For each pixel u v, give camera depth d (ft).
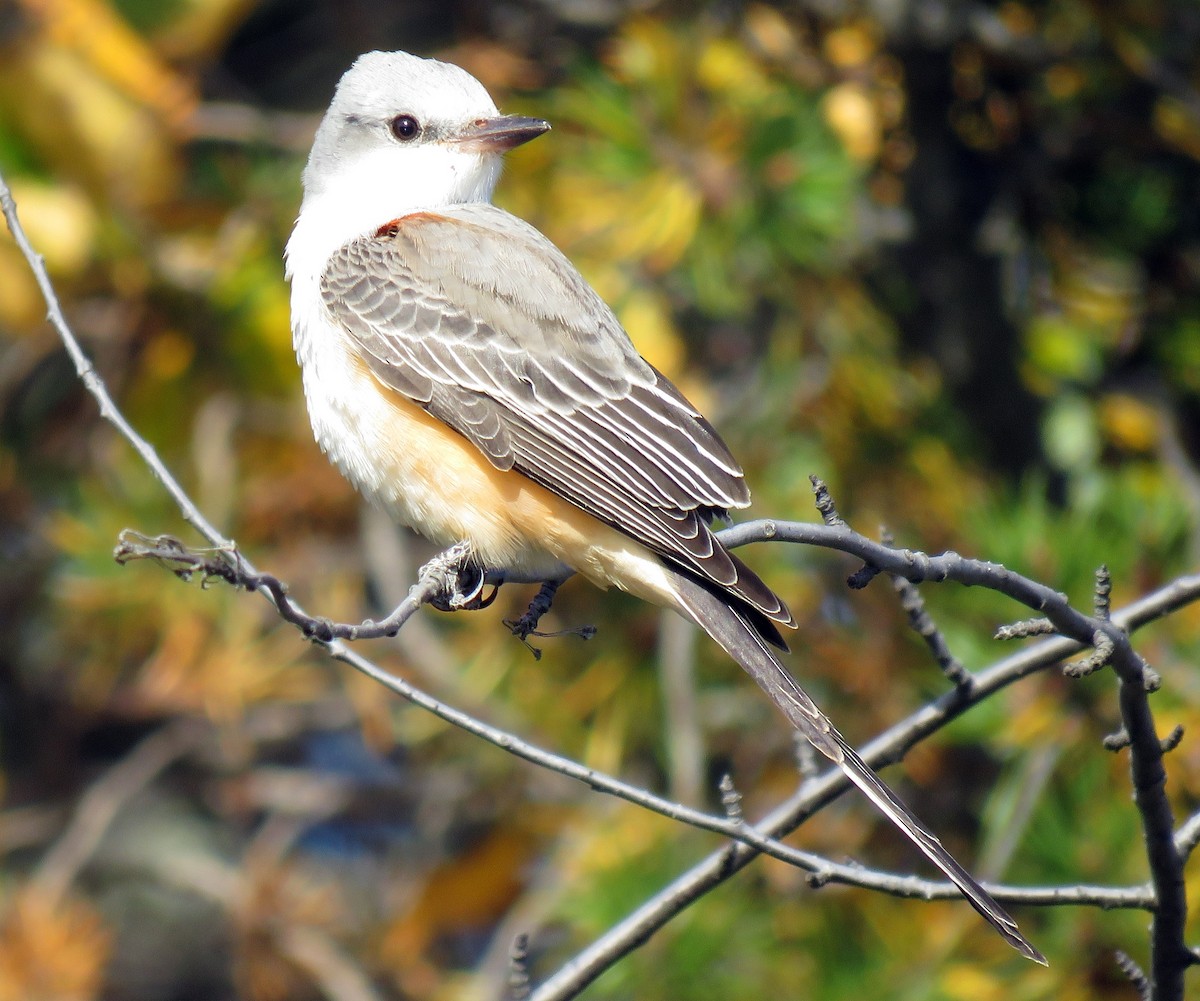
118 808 44.09
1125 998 28.12
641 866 32.07
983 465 36.88
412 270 27.61
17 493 43.11
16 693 46.73
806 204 36.27
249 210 40.70
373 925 44.86
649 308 38.06
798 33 39.17
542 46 41.47
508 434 26.21
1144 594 29.53
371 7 47.75
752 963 30.99
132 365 40.93
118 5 39.88
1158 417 37.55
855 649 34.35
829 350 37.83
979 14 37.45
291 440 40.88
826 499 21.20
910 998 29.40
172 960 48.62
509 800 42.29
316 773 45.65
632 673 36.83
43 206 38.88
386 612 39.60
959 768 35.32
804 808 22.70
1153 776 20.67
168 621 39.65
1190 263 38.22
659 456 25.96
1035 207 38.55
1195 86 37.45
